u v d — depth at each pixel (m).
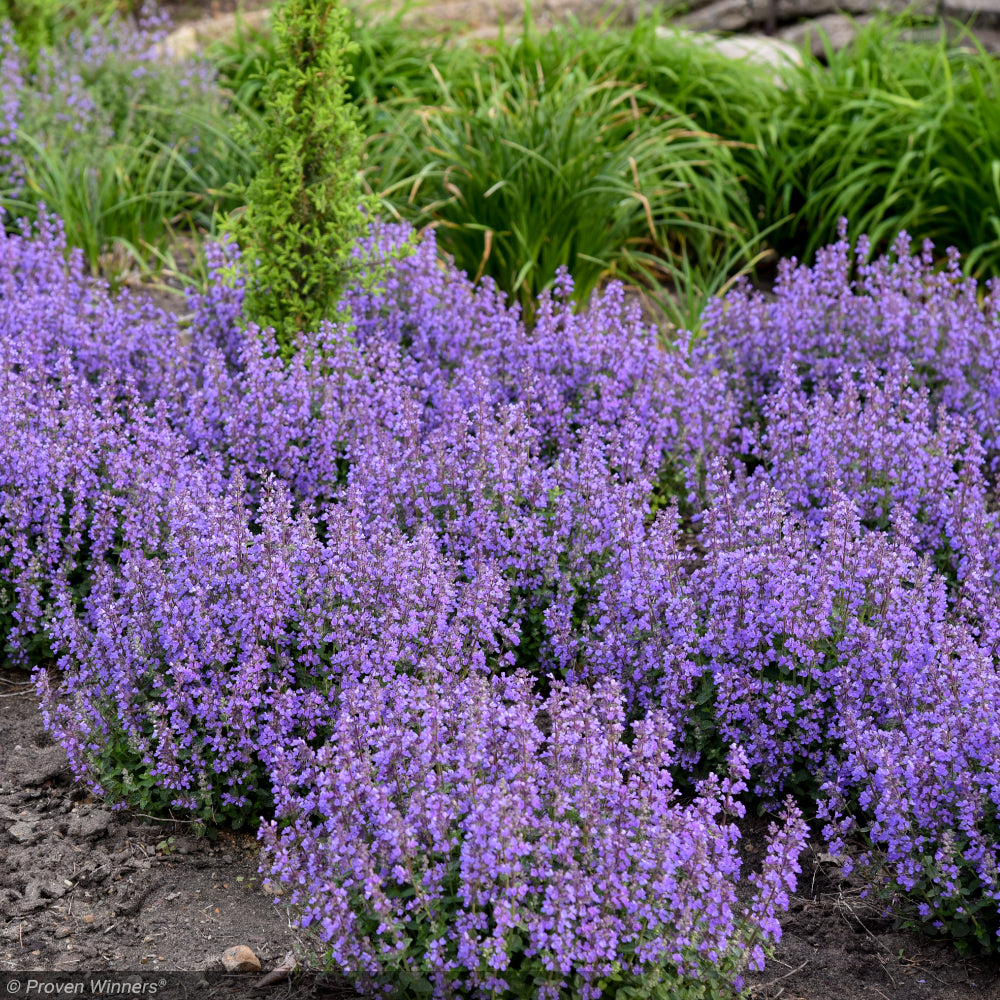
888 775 3.33
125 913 3.49
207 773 3.74
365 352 5.82
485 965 2.83
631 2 11.74
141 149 8.91
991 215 8.23
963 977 3.33
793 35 11.65
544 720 4.36
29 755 4.17
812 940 3.50
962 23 11.16
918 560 4.82
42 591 4.75
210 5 12.52
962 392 5.77
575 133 7.89
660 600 4.05
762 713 3.90
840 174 8.62
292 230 5.72
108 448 4.90
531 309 7.79
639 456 5.00
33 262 6.41
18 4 10.23
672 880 2.88
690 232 8.70
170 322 6.26
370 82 9.56
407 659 3.84
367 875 2.89
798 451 5.31
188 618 3.86
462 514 4.62
